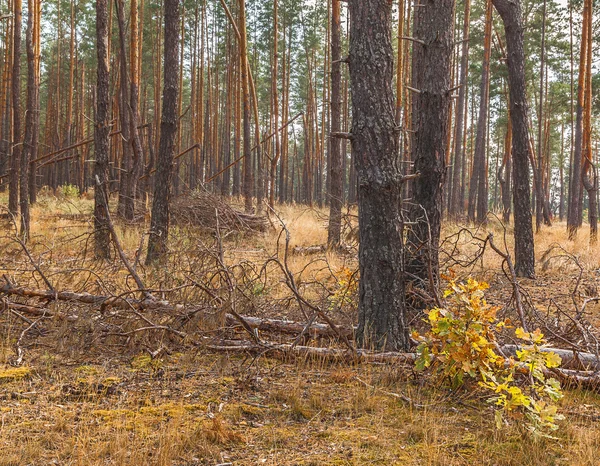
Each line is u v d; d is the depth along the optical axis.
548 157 43.50
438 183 6.91
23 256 9.59
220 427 3.71
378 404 4.30
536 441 3.63
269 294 7.18
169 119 9.99
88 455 3.35
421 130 6.98
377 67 5.26
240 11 18.75
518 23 10.89
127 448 3.48
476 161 23.48
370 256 5.35
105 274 7.78
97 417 3.91
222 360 5.11
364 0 5.26
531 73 32.59
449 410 4.26
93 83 41.75
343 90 38.00
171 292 5.99
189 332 5.53
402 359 5.04
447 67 7.01
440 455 3.53
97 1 10.98
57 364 4.99
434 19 6.98
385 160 5.29
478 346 4.23
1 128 27.83
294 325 5.76
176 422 3.83
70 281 6.95
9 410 3.97
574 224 20.14
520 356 4.09
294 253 11.75
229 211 13.67
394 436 3.81
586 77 19.14
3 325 5.82
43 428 3.70
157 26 33.91
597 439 3.78
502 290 8.73
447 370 4.40
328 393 4.50
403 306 5.40
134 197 15.48
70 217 16.84
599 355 5.10
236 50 32.25
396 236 5.34
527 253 10.80
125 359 5.19
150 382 4.64
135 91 17.91
